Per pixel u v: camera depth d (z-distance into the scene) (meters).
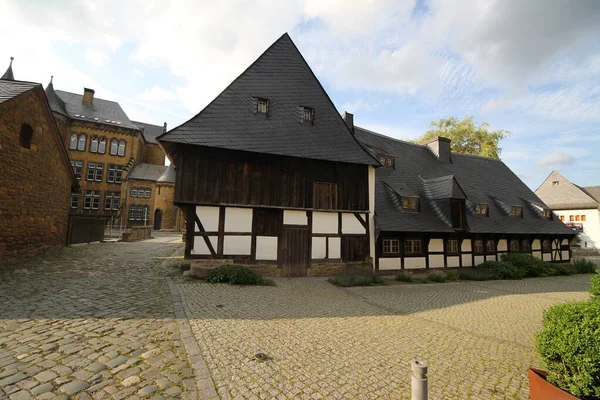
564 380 3.06
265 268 10.62
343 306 7.22
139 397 2.95
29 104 10.06
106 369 3.44
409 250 13.38
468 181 18.39
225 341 4.48
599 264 22.81
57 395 2.91
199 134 10.09
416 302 8.22
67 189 13.88
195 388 3.18
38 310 5.25
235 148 10.19
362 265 12.02
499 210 17.41
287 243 10.99
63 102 36.34
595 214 34.69
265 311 6.25
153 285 7.83
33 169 10.53
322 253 11.47
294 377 3.57
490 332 5.91
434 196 14.83
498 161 22.34
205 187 10.08
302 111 12.34
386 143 17.69
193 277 8.88
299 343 4.66
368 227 12.31
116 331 4.55
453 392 3.51
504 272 13.80
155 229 37.84
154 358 3.78
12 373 3.24
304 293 8.35
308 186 11.45
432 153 19.52
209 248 10.08
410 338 5.27
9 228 9.22
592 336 2.83
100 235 19.23
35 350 3.79
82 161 35.31
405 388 3.47
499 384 3.75
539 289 11.43
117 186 36.78
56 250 12.87
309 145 11.54
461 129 30.30
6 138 8.95
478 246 15.48
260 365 3.80
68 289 6.80
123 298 6.39
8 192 9.12
